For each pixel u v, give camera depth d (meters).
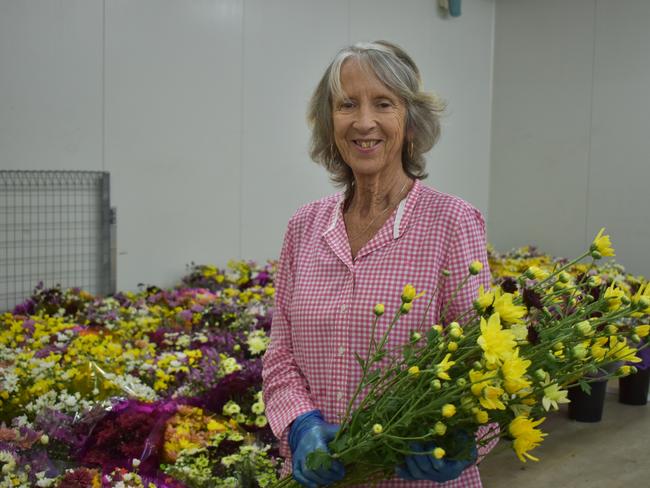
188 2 5.45
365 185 1.49
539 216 8.23
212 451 2.00
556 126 8.04
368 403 1.29
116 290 5.10
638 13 7.31
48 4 4.65
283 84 6.18
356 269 1.44
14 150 4.55
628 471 3.72
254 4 5.90
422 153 1.52
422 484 1.39
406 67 1.45
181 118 5.46
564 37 7.93
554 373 1.17
